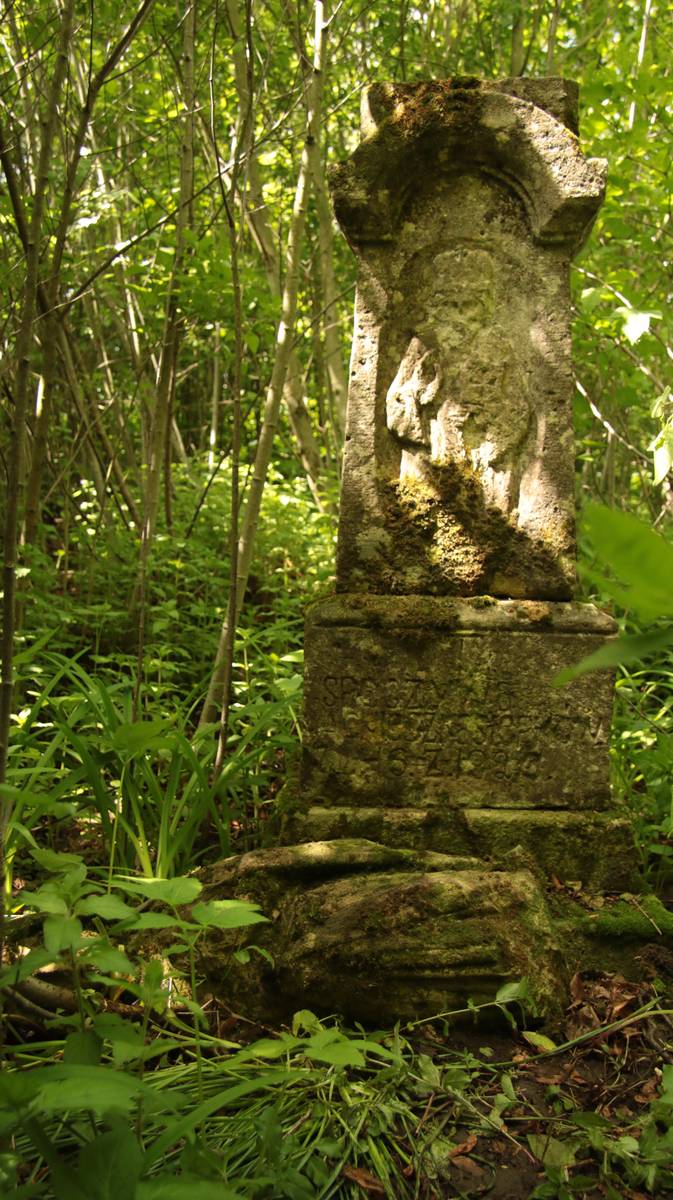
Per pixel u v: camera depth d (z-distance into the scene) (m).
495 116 2.75
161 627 3.93
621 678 3.85
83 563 4.89
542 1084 2.02
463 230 2.88
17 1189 1.31
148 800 2.90
